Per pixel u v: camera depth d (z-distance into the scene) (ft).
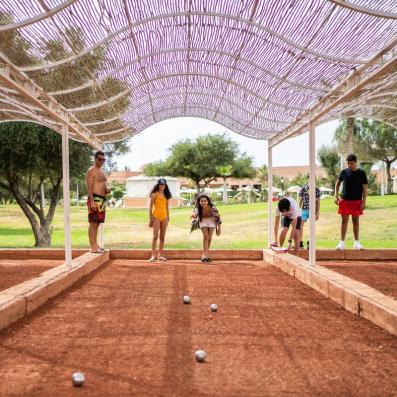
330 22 18.72
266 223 79.66
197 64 27.73
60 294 22.31
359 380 11.60
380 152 112.98
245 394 10.72
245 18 20.45
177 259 37.11
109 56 23.63
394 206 81.05
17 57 20.02
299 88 25.70
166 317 17.88
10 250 36.94
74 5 18.15
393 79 24.26
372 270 28.99
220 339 15.06
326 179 173.68
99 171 32.99
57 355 13.42
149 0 19.62
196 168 179.73
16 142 47.50
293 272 27.68
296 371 12.19
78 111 28.30
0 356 13.37
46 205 184.34
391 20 17.20
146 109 35.24
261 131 35.50
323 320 17.67
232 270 30.32
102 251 34.78
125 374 11.91
